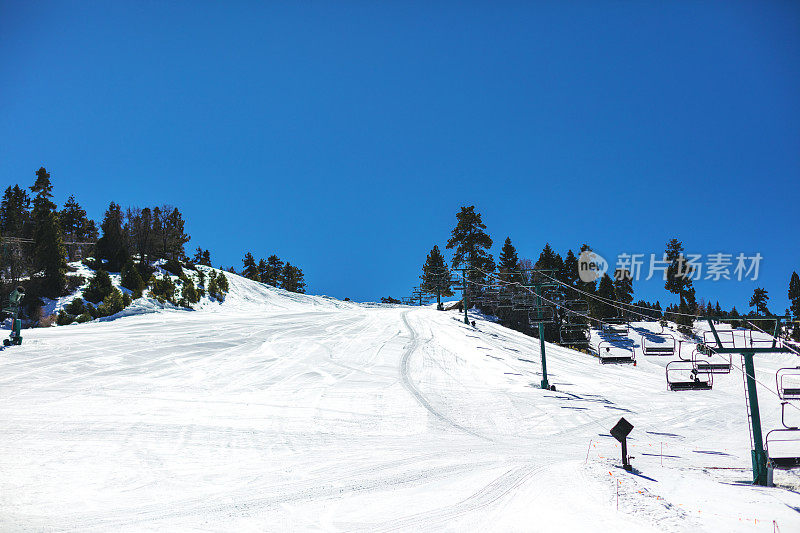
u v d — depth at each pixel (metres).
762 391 43.03
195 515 12.20
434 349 46.25
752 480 16.16
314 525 11.62
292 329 51.62
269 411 24.62
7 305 50.28
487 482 15.12
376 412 25.84
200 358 36.38
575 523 11.12
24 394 24.22
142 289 66.25
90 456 16.67
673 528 10.52
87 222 116.62
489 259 78.19
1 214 96.50
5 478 14.12
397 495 13.95
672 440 24.44
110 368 31.22
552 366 47.47
